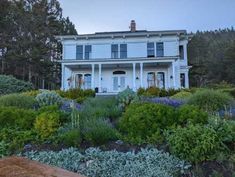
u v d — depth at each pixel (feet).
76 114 27.81
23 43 120.88
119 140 22.99
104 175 17.80
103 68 86.48
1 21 111.24
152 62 80.28
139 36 87.15
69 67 86.48
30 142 23.90
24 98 37.37
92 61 80.69
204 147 18.78
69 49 88.69
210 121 22.63
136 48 87.20
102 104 36.09
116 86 85.87
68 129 24.52
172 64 79.46
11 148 22.76
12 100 36.11
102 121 25.95
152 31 86.74
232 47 159.22
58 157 19.75
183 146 19.21
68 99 47.65
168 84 84.28
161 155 19.35
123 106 35.40
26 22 126.00
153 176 16.99
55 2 148.56
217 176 17.10
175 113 24.43
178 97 46.83
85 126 24.36
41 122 24.99
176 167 18.25
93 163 18.93
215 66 158.81
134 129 23.30
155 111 24.22
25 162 9.11
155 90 58.03
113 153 20.22
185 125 23.32
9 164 8.80
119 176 17.43
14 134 24.43
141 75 79.25
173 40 87.10
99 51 87.86
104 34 87.30
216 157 18.81
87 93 57.67
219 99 34.14
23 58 118.21
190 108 24.76
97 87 82.48
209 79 151.43
